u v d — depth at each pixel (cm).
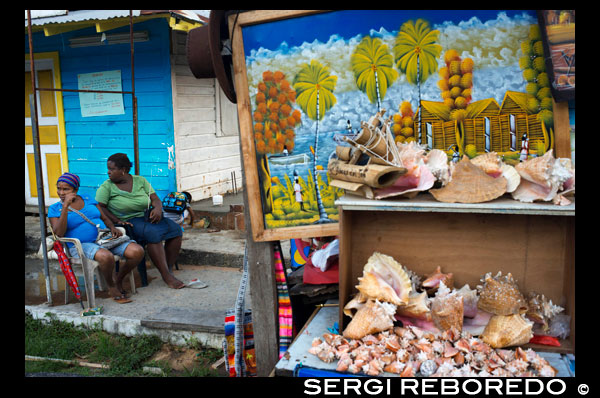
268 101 278
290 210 284
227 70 282
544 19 233
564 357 228
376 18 259
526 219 246
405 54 258
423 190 233
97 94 771
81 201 488
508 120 248
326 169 277
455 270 259
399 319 244
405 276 238
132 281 500
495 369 214
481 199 223
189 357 397
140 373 371
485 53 247
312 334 262
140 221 520
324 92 271
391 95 263
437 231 258
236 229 682
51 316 458
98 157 790
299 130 277
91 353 410
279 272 300
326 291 294
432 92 257
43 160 834
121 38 731
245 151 282
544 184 218
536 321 240
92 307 458
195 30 292
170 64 718
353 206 236
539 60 241
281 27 270
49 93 807
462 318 231
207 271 568
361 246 268
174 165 739
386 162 232
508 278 241
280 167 282
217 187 830
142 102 746
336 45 266
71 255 468
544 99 242
